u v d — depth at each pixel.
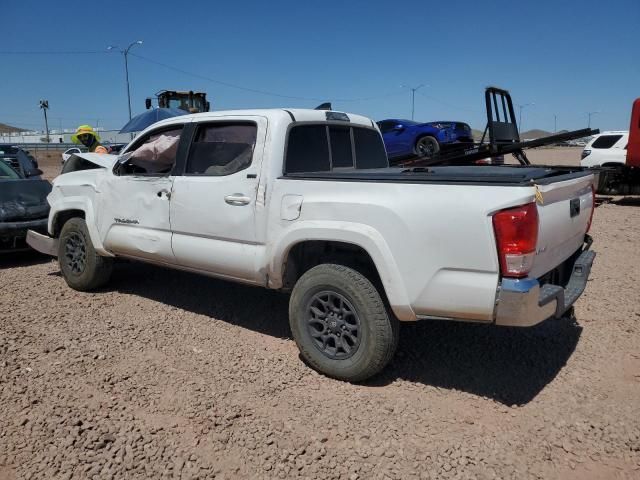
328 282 3.75
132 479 2.76
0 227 6.99
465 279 3.23
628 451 3.02
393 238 3.44
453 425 3.29
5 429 3.16
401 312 3.48
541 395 3.65
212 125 4.52
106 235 5.33
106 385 3.71
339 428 3.24
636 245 8.16
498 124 8.28
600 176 13.59
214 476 2.80
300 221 3.85
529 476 2.82
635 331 4.70
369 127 5.35
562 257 3.86
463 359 4.20
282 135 4.12
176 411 3.40
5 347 4.25
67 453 2.95
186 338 4.60
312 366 4.00
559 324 4.89
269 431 3.19
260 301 5.54
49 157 46.16
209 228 4.40
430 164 10.02
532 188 3.09
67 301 5.55
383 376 3.93
